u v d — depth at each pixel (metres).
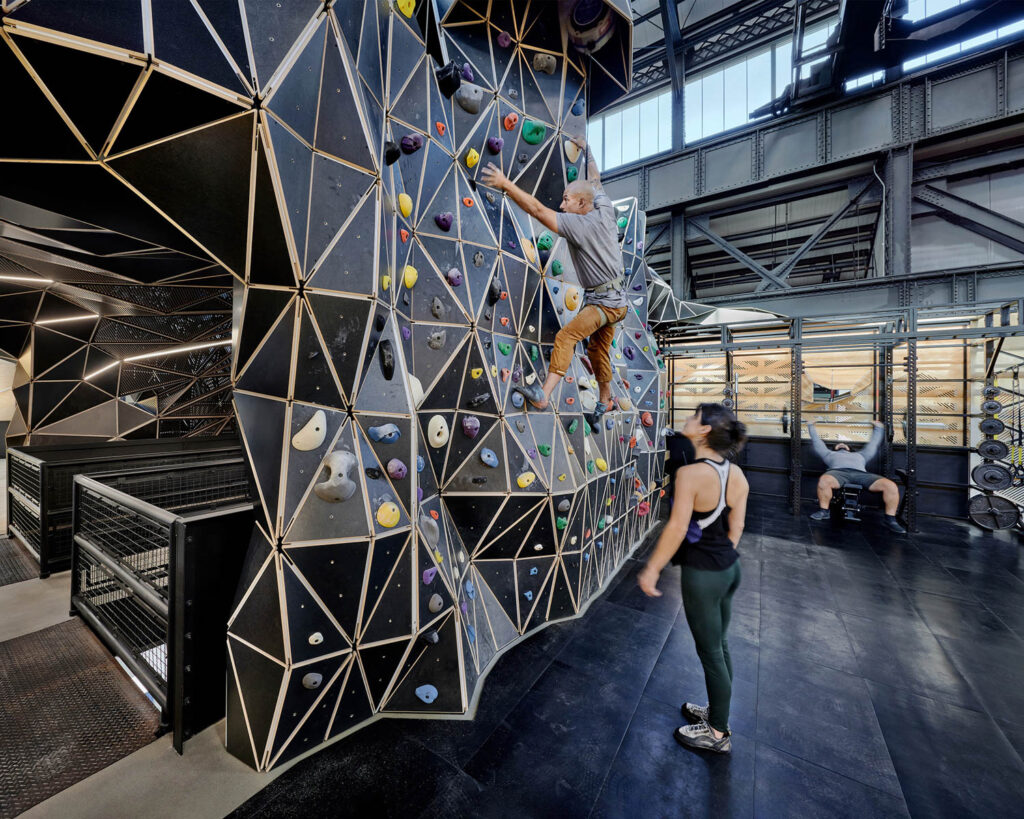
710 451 1.93
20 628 2.85
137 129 1.20
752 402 7.93
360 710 2.05
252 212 1.47
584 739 2.03
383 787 1.74
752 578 4.03
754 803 1.71
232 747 1.87
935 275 7.73
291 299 1.68
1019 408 5.70
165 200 1.37
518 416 2.88
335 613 1.86
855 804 1.71
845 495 5.98
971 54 7.41
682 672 2.55
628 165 10.95
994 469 5.50
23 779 1.73
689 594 1.88
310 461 1.82
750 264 9.80
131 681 2.33
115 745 1.92
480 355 2.63
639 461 4.98
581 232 2.61
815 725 2.14
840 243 11.17
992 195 8.02
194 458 5.22
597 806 1.68
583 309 2.84
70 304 5.02
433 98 2.47
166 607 2.04
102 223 1.68
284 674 1.75
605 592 3.64
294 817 1.60
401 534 2.03
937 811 1.68
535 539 2.93
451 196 2.59
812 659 2.71
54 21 0.96
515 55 2.98
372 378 2.00
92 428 6.05
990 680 2.49
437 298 2.44
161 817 1.58
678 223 10.54
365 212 1.83
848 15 6.93
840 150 8.51
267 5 1.36
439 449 2.51
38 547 3.88
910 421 5.51
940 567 4.29
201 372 6.78
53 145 1.20
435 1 2.51
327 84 1.59
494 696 2.32
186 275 3.19
